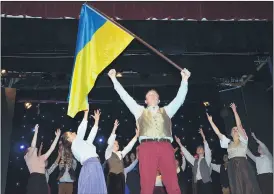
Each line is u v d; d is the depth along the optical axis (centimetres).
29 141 1018
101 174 384
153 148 325
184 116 1096
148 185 314
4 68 706
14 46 654
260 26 642
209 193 710
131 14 545
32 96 1004
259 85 898
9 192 973
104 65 420
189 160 762
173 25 632
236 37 642
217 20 580
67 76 869
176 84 924
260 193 484
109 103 1066
